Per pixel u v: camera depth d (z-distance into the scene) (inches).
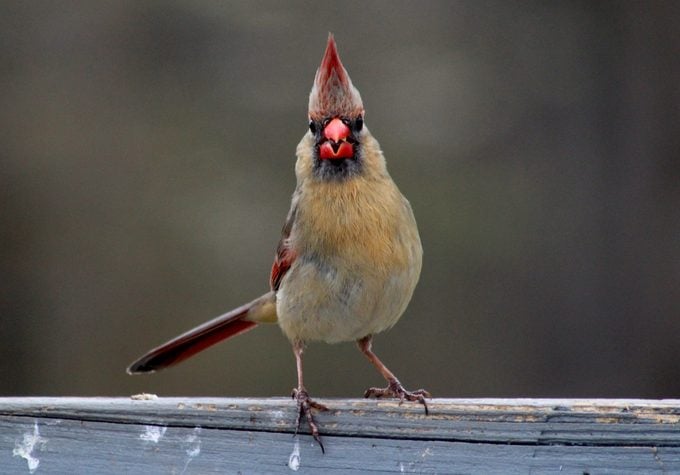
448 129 427.8
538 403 203.0
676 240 407.5
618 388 406.0
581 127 423.2
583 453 200.2
